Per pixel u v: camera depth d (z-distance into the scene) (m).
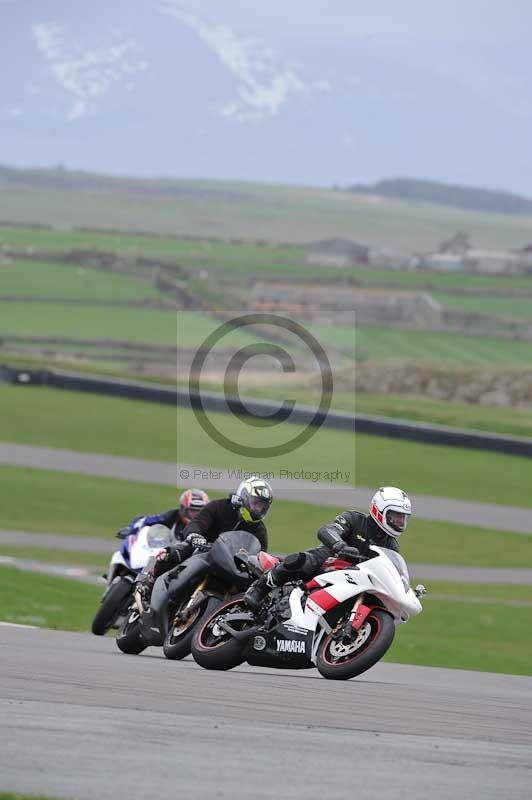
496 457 164.62
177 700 27.27
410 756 21.91
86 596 71.44
